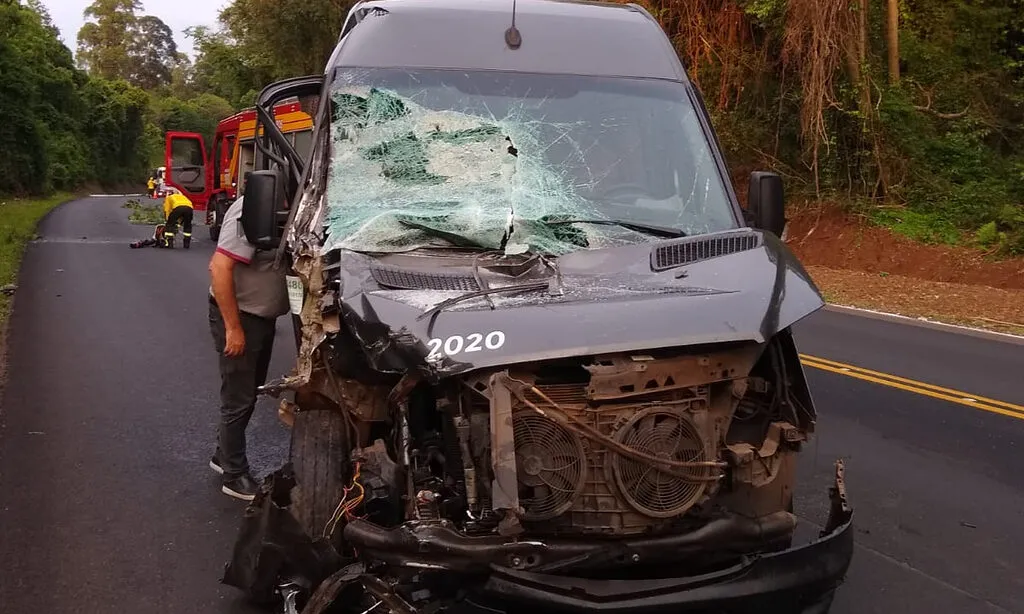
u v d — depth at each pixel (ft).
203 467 19.29
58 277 47.83
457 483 11.10
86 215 107.65
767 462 11.60
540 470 10.65
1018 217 59.26
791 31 64.08
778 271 12.25
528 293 11.92
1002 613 13.85
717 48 72.33
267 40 112.78
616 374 10.66
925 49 73.72
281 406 13.47
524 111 16.07
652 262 12.92
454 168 15.23
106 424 22.07
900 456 21.15
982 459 21.01
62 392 24.82
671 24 73.26
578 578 10.51
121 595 13.71
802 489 18.75
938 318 43.27
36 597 13.57
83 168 208.74
